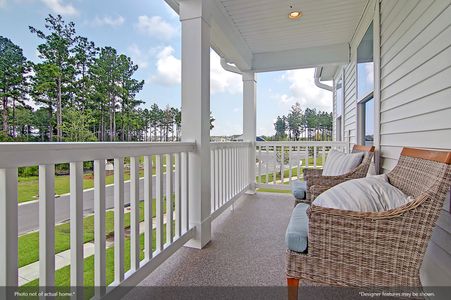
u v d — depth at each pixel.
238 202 4.04
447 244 1.41
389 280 1.19
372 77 2.87
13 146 0.90
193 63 2.34
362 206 1.28
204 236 2.35
